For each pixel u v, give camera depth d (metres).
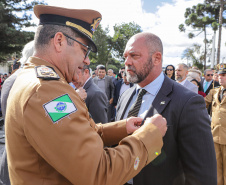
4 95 1.35
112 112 6.25
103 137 1.24
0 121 5.34
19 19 14.75
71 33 0.94
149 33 1.34
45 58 0.92
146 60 1.30
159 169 1.19
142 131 0.88
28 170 0.78
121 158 0.76
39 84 0.77
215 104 3.12
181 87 1.29
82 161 0.69
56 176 0.78
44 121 0.71
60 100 0.75
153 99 1.36
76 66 0.99
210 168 1.10
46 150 0.70
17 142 0.78
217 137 2.95
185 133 1.15
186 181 1.16
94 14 1.00
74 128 0.72
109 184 0.73
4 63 18.72
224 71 3.01
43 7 0.92
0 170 1.35
